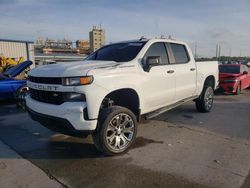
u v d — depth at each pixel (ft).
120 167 12.30
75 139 16.39
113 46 18.24
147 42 16.66
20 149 14.80
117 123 13.46
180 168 12.14
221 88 36.47
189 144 15.37
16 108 26.94
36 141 16.16
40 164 12.77
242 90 43.06
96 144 13.15
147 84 15.40
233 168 12.12
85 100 12.25
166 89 17.19
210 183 10.76
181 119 21.36
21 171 12.02
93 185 10.71
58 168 12.30
